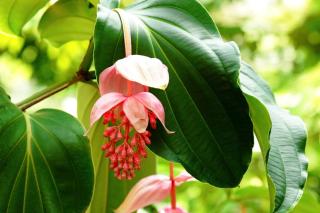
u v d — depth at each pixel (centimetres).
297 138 127
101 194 151
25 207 122
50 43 153
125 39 115
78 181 124
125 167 114
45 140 125
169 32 119
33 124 126
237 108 114
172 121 116
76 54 303
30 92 336
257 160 264
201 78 116
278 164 124
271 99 134
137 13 122
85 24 148
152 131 117
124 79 117
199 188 234
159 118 112
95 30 115
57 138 125
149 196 135
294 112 271
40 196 123
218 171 114
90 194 124
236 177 114
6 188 122
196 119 115
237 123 114
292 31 401
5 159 122
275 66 400
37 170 123
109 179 150
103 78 115
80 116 149
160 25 120
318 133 278
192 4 121
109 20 117
